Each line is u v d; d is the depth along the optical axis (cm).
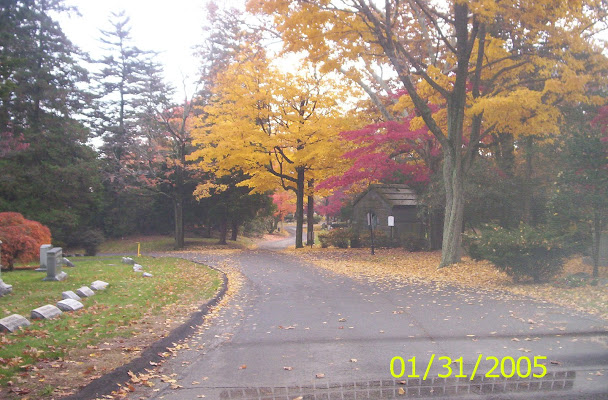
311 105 2728
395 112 2828
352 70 1652
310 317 931
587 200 1230
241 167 2908
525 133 1539
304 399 498
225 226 3934
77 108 3556
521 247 1218
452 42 2192
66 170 3039
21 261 1825
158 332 781
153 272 1762
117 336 745
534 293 1118
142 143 3697
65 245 3023
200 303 1076
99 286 1253
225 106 2780
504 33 1844
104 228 4194
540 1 1328
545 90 1441
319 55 1566
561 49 1557
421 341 728
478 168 1939
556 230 1305
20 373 557
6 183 2789
